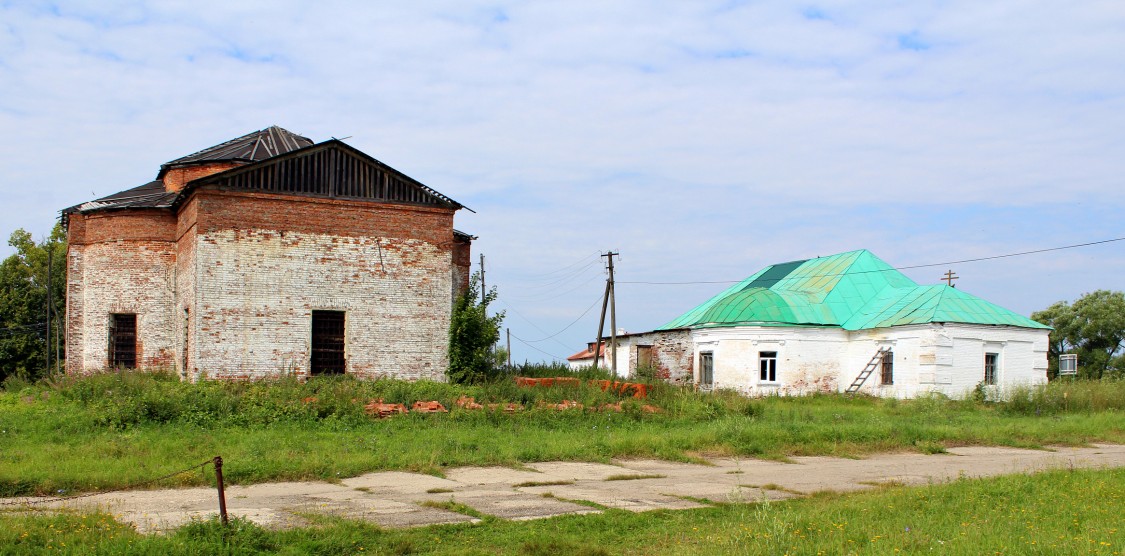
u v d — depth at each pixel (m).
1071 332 58.66
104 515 11.13
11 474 13.97
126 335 29.59
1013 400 31.73
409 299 27.59
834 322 41.03
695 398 26.25
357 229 27.14
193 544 9.99
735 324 40.22
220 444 17.59
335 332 26.94
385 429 20.00
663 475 16.34
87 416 19.77
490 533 11.27
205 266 25.41
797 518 11.38
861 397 37.81
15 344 48.25
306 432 19.36
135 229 29.33
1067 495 13.02
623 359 50.50
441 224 28.19
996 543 9.83
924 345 37.00
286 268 26.27
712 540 10.52
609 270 45.47
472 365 27.92
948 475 15.99
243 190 25.92
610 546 10.76
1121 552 9.50
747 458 19.11
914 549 9.70
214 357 25.28
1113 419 27.47
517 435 20.17
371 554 10.25
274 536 10.53
